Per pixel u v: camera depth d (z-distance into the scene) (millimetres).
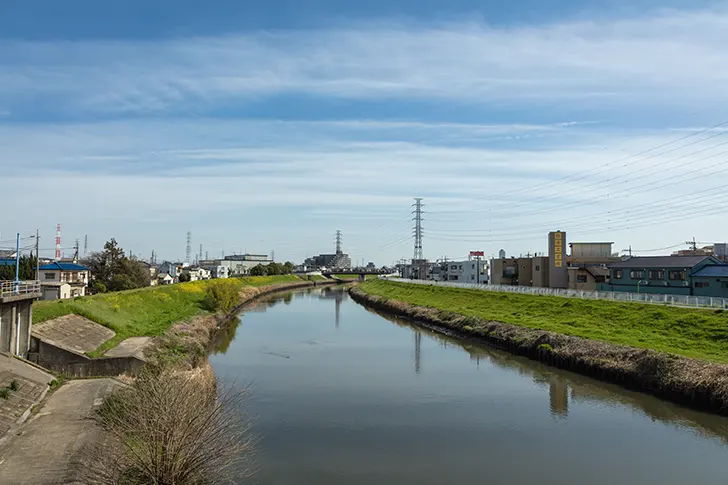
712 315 33719
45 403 19625
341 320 60719
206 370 25109
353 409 24891
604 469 18172
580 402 26016
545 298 51438
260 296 101500
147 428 12656
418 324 56938
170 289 59781
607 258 74250
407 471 18000
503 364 35156
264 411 24422
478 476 17578
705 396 24188
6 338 22938
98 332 31641
